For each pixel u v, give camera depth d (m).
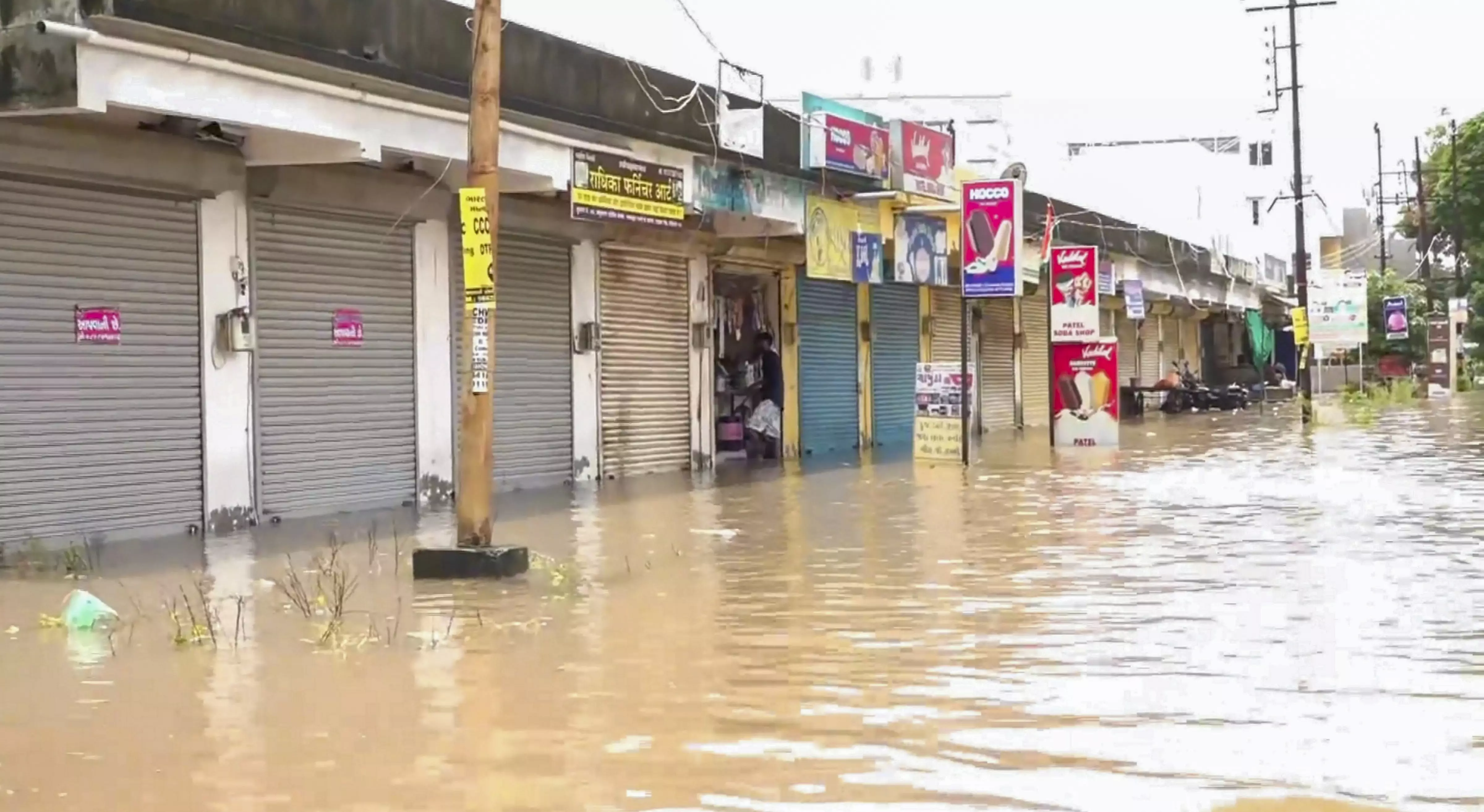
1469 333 63.56
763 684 6.69
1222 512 14.02
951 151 24.67
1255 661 7.15
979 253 20.50
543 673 6.95
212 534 12.84
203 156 12.66
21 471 11.36
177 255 12.69
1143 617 8.38
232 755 5.54
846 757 5.45
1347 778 5.16
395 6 12.95
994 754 5.49
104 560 11.09
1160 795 4.97
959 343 30.52
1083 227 33.38
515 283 17.22
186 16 10.80
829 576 10.09
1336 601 8.86
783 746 5.61
